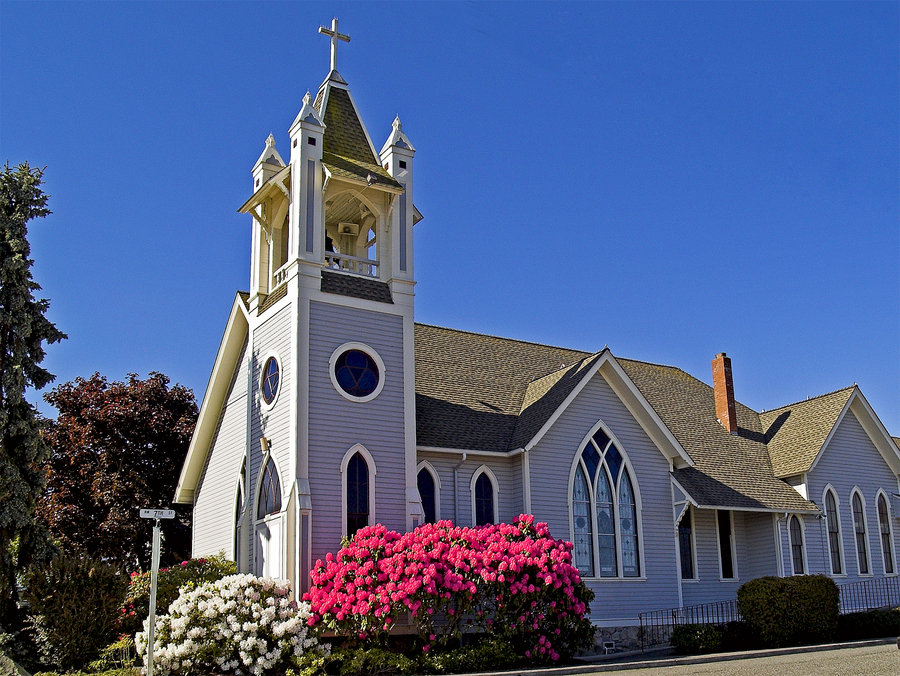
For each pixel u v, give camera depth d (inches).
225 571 940.6
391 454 956.0
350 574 832.9
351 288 983.6
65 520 1381.6
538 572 853.8
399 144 1056.8
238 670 772.6
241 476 1056.2
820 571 1277.1
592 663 877.8
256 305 1044.5
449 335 1280.8
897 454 1398.9
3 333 976.9
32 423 970.7
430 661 793.6
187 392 1560.0
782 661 860.6
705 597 1186.6
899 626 1129.4
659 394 1419.8
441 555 833.5
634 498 1115.9
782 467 1326.3
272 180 1005.8
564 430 1083.3
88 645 818.8
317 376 933.2
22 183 1031.0
